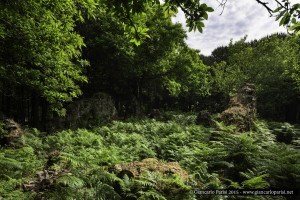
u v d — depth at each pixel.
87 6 6.73
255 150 7.46
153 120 19.31
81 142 10.75
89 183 4.84
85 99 18.81
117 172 5.55
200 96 35.16
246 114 12.03
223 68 30.88
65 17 8.39
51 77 9.67
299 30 2.66
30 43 8.47
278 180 6.36
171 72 24.23
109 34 19.25
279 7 2.45
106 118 18.80
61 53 8.93
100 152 8.53
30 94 17.69
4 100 19.08
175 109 34.78
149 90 29.67
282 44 26.81
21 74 9.41
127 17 3.11
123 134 12.66
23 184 5.45
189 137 11.31
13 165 7.00
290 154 7.70
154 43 21.69
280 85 26.62
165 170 5.48
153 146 10.11
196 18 2.95
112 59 21.25
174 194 4.82
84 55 21.67
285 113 29.61
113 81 23.98
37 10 7.59
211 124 16.50
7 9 7.02
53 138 11.86
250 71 27.73
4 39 8.31
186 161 7.15
